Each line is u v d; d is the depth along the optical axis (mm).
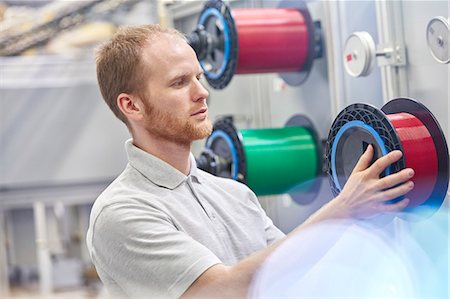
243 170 2988
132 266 1583
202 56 2988
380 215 1681
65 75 4828
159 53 1690
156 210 1622
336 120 1809
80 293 5000
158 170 1713
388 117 1781
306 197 3109
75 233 5152
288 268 1485
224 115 3670
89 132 4945
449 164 1726
